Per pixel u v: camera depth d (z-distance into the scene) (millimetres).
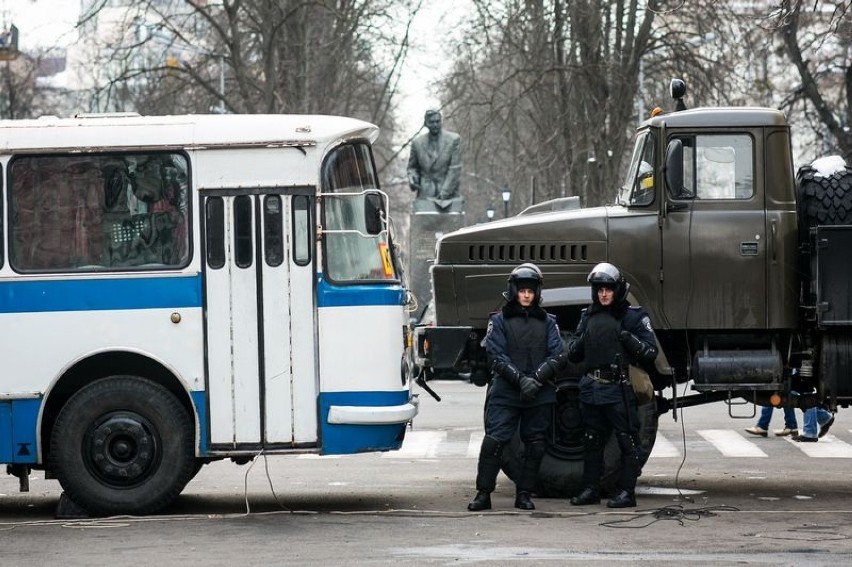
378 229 29328
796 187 31688
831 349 30750
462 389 70688
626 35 90188
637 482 34781
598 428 29484
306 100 95188
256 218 29078
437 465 39625
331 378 29000
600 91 89875
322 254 29016
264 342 29031
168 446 29000
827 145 94625
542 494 31281
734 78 83750
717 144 31312
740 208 31141
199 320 29031
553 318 29156
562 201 33812
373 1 95625
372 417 28891
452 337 31969
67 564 23453
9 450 29109
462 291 32250
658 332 31938
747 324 31047
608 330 29031
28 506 32531
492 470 29266
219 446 29016
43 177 29406
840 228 30031
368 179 30328
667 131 31375
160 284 29094
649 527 26766
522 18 90188
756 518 28031
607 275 28938
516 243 32031
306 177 29047
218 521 28203
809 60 88875
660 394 32844
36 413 29078
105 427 28953
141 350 29000
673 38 86875
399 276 30000
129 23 89188
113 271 29125
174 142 29172
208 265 29078
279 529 26969
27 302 29109
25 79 114938
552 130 93500
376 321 29094
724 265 31078
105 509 29000
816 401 31359
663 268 31234
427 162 88062
